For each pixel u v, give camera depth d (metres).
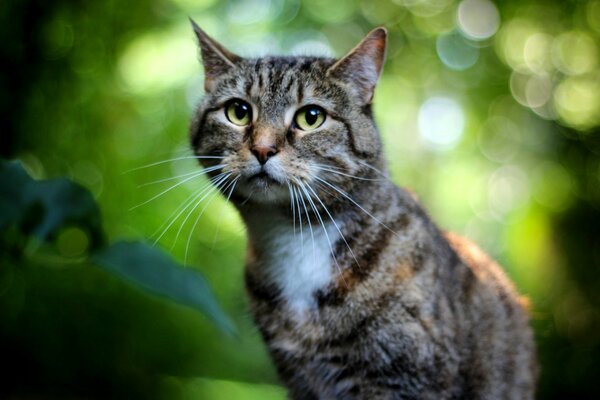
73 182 0.33
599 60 1.04
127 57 0.95
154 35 1.00
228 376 1.06
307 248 0.43
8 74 0.72
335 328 0.43
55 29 0.77
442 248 0.46
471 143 1.44
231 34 1.29
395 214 0.44
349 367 0.43
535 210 1.11
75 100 0.82
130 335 0.89
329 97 0.44
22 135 0.75
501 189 1.41
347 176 0.43
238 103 0.45
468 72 1.34
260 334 0.46
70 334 0.83
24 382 0.80
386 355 0.42
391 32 1.33
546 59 1.15
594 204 0.97
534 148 1.19
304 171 0.42
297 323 0.44
